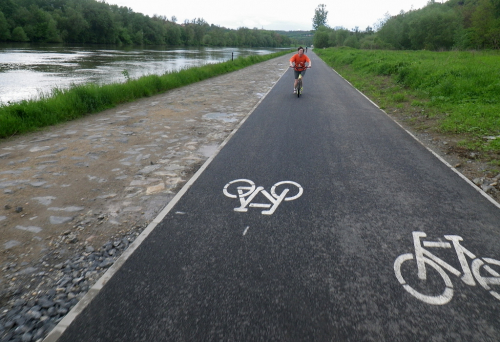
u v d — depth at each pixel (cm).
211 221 404
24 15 7056
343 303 273
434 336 242
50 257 338
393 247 351
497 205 451
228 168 583
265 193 482
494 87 1207
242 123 934
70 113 995
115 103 1236
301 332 245
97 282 299
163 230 384
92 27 8419
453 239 366
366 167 595
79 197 470
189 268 318
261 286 293
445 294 284
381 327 250
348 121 974
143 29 10406
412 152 692
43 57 3956
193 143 745
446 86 1303
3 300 280
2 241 362
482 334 244
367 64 2648
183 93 1541
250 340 238
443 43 6269
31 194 475
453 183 527
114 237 375
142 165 601
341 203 452
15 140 754
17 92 1706
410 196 477
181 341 238
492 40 4197
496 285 295
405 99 1307
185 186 505
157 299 279
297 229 386
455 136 816
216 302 275
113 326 251
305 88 1709
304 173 561
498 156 656
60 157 636
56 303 278
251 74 2558
